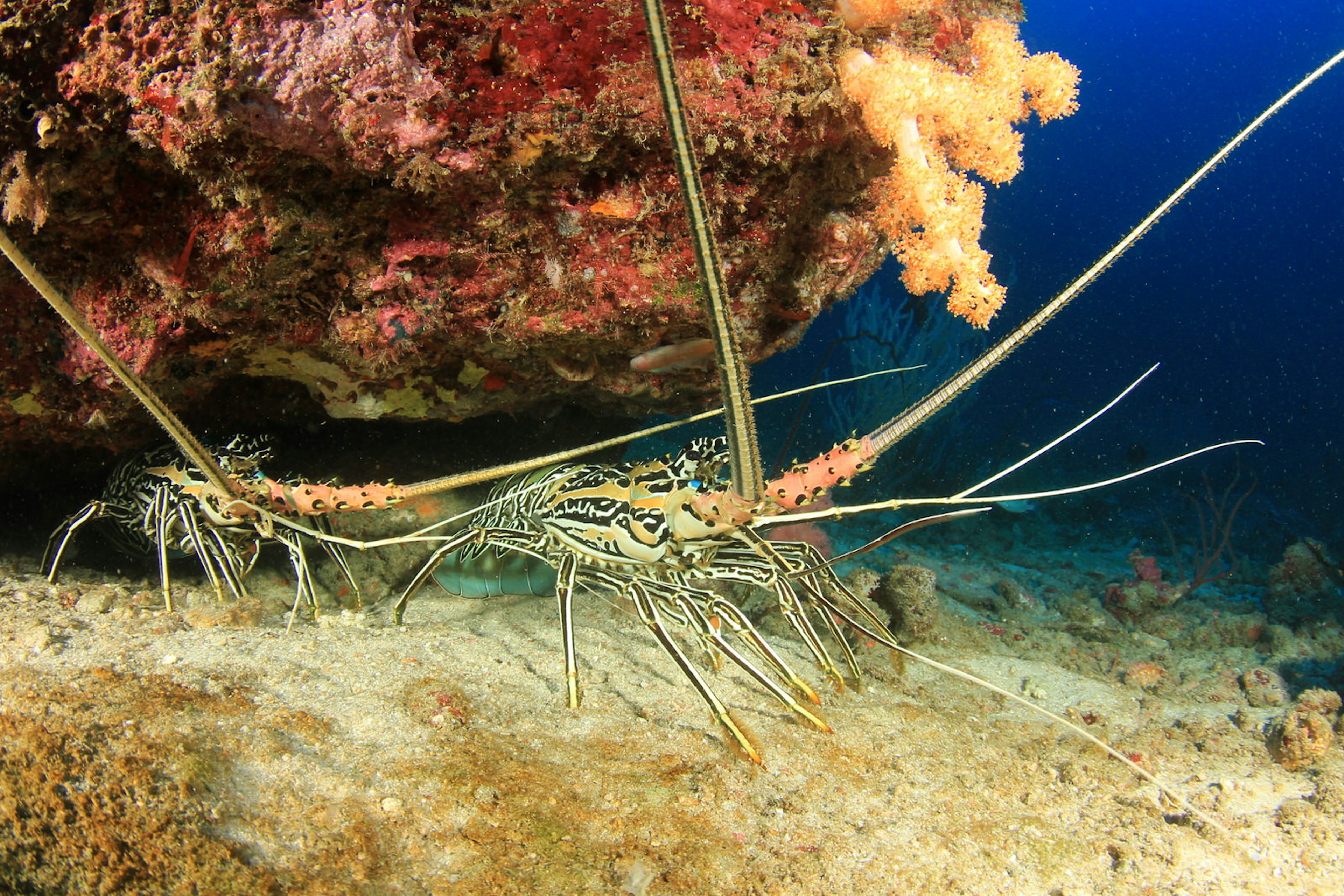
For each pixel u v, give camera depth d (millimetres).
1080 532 1812
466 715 509
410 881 386
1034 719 649
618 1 422
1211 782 547
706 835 441
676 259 527
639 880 402
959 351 1910
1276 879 449
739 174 508
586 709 552
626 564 606
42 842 387
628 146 477
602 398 770
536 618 735
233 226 462
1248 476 2473
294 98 399
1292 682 832
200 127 398
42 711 420
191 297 501
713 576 608
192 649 540
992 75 520
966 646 862
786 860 435
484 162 451
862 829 468
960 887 432
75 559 805
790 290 603
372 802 420
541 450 899
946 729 599
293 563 650
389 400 678
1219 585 1391
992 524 1764
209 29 385
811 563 650
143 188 461
